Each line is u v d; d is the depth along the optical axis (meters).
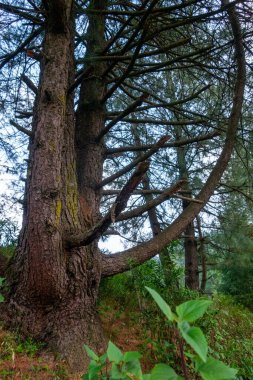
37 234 2.80
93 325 3.11
